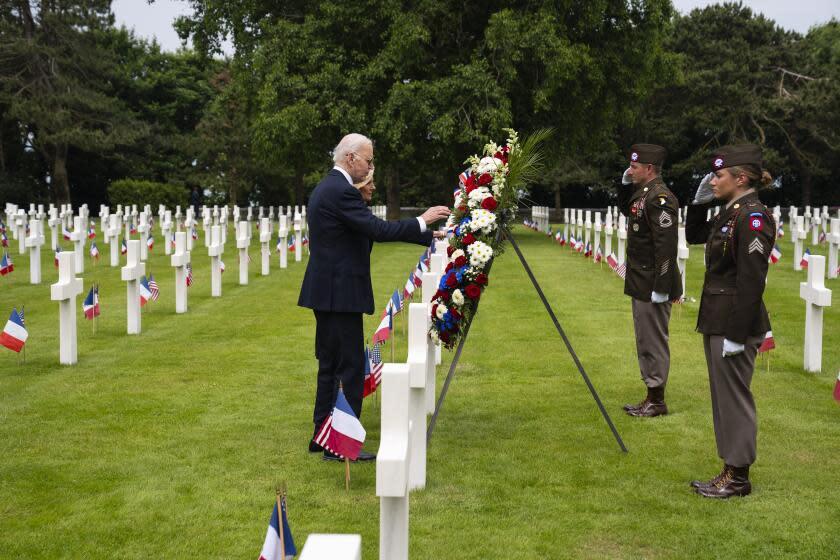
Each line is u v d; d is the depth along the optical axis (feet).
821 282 28.04
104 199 191.72
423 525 15.99
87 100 157.79
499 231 20.99
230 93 118.21
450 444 20.94
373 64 90.99
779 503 17.02
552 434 21.76
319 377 20.29
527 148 21.27
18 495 17.49
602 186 169.68
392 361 27.66
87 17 159.12
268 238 59.06
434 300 20.88
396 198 138.41
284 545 10.81
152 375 28.32
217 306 44.16
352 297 19.71
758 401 24.75
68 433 21.70
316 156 98.84
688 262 70.08
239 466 19.31
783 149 171.53
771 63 167.02
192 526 16.02
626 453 20.18
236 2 107.86
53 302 45.42
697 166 167.02
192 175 170.91
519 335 35.81
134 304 35.88
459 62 94.99
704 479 18.42
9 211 105.40
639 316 23.48
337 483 18.24
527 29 88.38
